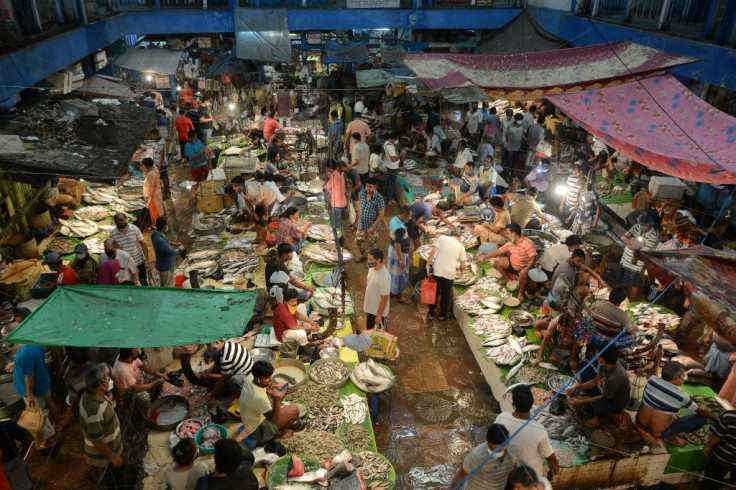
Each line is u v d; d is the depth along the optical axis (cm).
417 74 930
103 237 1002
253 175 1227
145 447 577
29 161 735
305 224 1065
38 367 584
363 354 731
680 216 905
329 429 598
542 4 1861
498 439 444
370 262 750
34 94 1048
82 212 1088
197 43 2044
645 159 729
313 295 832
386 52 1908
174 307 541
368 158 1259
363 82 1652
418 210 979
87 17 1527
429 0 1920
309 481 506
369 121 1612
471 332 795
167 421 604
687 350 770
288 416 579
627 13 1395
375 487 523
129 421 610
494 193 1164
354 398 647
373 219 1011
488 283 902
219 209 1159
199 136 1591
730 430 537
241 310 548
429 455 641
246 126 1650
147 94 1773
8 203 919
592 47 927
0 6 984
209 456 555
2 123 866
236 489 425
